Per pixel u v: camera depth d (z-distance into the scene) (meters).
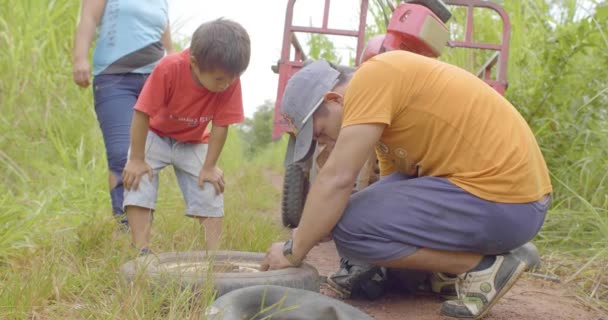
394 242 3.07
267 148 15.35
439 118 2.95
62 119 7.07
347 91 2.94
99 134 7.09
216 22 3.52
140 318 2.66
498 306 3.55
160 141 3.92
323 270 4.33
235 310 2.72
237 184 8.29
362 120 2.87
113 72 4.44
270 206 7.08
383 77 2.90
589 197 5.58
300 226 3.08
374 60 2.96
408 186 3.05
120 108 4.41
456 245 3.04
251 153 16.03
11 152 6.24
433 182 3.03
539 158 3.14
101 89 4.46
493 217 2.96
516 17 7.07
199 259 3.49
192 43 3.48
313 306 2.86
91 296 3.12
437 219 3.00
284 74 5.27
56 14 7.53
